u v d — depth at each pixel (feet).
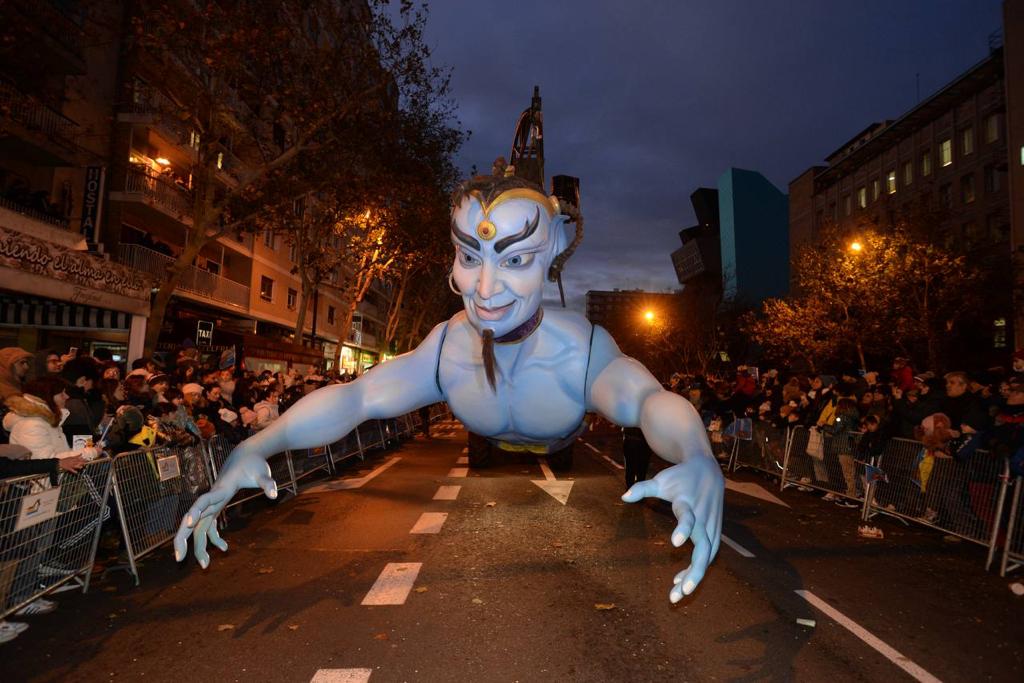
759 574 18.54
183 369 32.68
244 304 95.45
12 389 16.51
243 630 14.08
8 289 38.34
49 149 56.39
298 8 46.39
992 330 86.69
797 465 33.27
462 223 10.28
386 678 11.90
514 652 13.04
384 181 59.98
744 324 162.50
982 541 20.94
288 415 10.71
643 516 25.59
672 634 14.07
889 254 69.31
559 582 17.35
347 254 82.43
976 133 103.40
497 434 12.50
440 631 14.05
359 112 51.80
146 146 74.90
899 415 26.48
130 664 12.43
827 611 15.70
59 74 59.88
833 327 77.25
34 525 14.53
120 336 61.67
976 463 21.53
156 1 45.06
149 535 18.89
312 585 17.03
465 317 11.98
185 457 21.29
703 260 400.47
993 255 76.89
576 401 11.50
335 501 28.04
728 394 44.29
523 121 17.87
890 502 25.64
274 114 49.57
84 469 16.22
